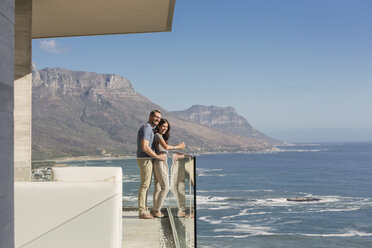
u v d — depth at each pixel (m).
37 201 2.12
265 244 38.38
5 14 0.74
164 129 4.38
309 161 115.38
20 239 2.10
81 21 5.85
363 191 64.75
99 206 1.99
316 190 66.25
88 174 3.15
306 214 48.59
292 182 75.06
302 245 38.47
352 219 46.22
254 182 74.81
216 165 103.88
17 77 4.26
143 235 3.37
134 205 3.63
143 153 3.81
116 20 5.81
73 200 2.12
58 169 3.15
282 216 47.56
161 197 3.64
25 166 4.14
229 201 56.84
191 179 2.44
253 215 48.12
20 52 4.29
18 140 4.22
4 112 0.73
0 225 0.70
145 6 5.16
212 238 40.16
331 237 40.19
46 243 1.17
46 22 5.88
